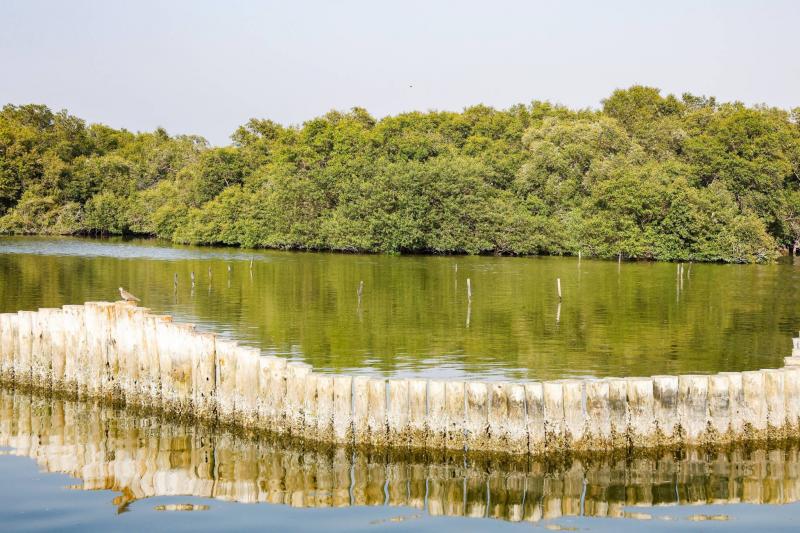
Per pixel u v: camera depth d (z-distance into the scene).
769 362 30.61
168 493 16.94
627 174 99.25
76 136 154.50
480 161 110.69
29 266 71.25
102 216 127.12
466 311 44.81
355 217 105.69
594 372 28.33
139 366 23.03
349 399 19.19
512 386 18.45
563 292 56.09
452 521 15.55
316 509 16.09
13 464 18.72
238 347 20.92
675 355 31.95
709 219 95.00
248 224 111.31
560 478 17.95
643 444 18.88
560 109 139.38
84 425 21.94
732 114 118.75
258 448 20.08
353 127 128.38
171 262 81.00
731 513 16.05
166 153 144.12
